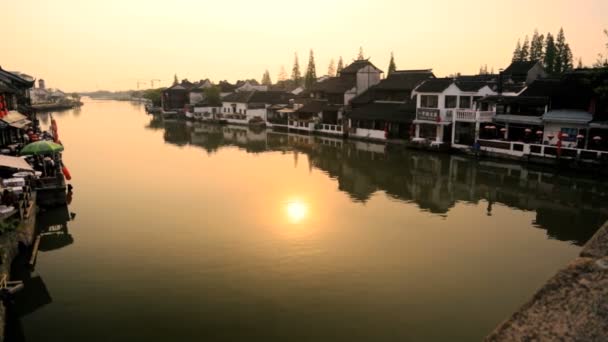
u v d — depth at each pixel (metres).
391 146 53.31
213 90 108.75
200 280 16.44
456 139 47.31
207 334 12.89
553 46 76.12
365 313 14.09
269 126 82.69
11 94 47.81
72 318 13.80
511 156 40.03
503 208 26.77
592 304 1.83
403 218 24.48
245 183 33.72
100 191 30.30
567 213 25.61
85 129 77.50
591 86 37.22
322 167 41.19
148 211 25.45
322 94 76.38
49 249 19.59
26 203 20.75
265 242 20.39
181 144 58.50
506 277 16.78
